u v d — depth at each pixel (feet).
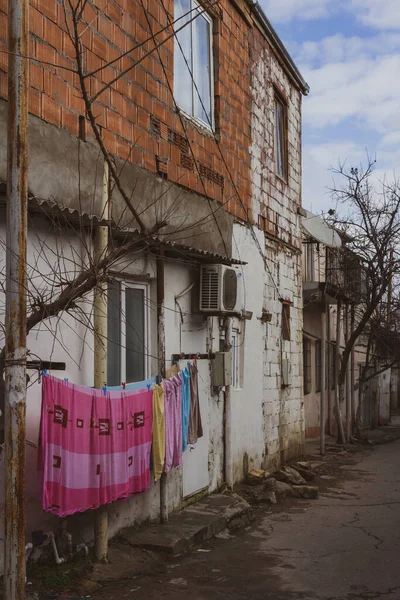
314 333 67.05
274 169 43.50
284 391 44.96
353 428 67.15
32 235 19.36
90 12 22.31
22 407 14.56
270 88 43.14
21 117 14.80
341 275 64.34
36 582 18.62
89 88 22.17
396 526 28.48
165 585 20.15
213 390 32.17
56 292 19.58
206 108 33.04
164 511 25.53
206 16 33.35
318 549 24.67
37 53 19.65
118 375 24.49
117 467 21.13
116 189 23.13
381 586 20.51
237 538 26.16
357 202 60.44
